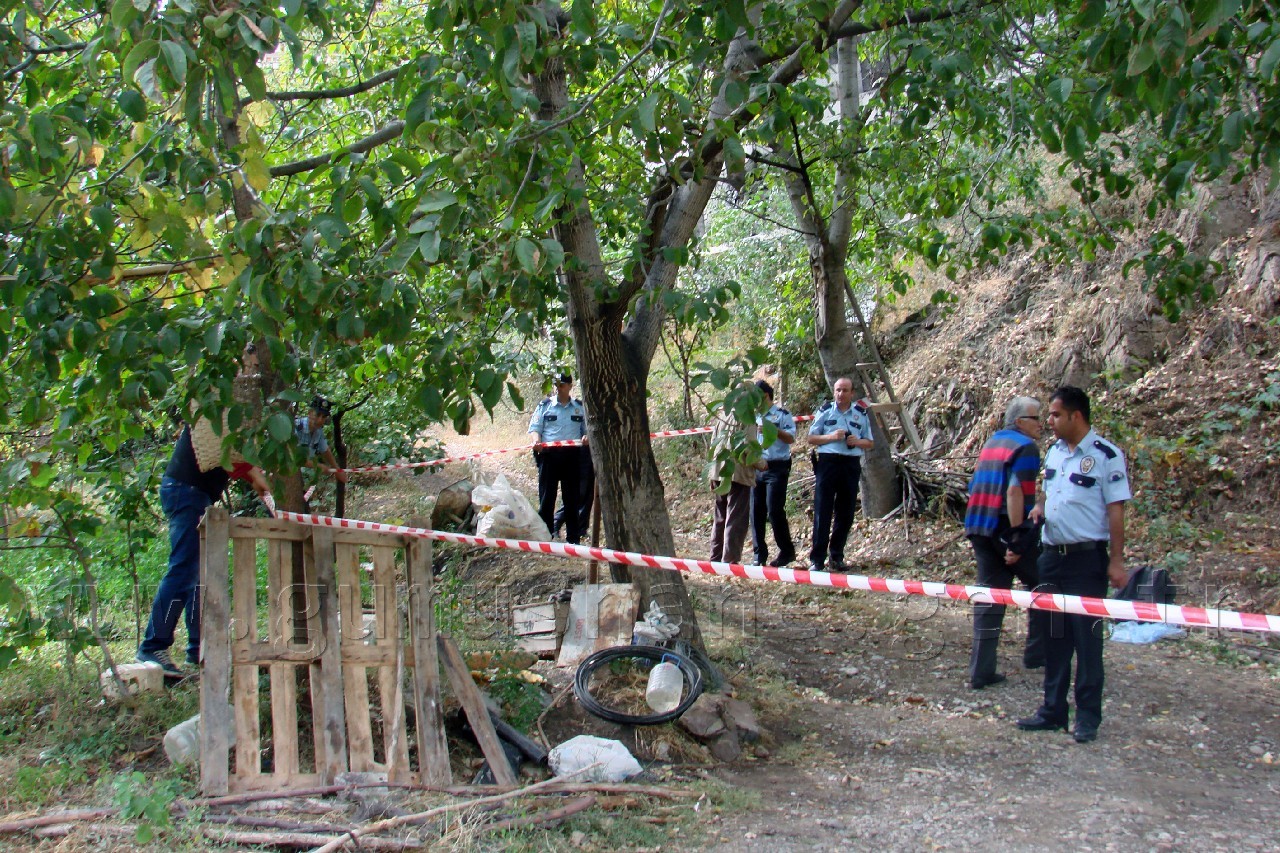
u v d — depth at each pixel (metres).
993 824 4.16
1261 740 5.21
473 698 4.61
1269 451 8.46
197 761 4.34
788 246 13.88
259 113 4.40
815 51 5.71
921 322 13.26
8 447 5.51
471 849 3.64
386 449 10.02
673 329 12.95
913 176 8.83
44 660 5.70
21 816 3.76
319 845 3.61
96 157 4.48
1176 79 3.61
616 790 4.28
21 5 4.19
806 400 13.34
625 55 5.58
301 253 3.58
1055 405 5.31
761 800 4.41
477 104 4.20
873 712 5.73
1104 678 6.11
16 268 4.05
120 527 7.16
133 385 3.82
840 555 9.02
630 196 5.56
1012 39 7.07
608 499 6.08
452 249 4.06
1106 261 11.11
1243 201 10.32
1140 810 4.29
